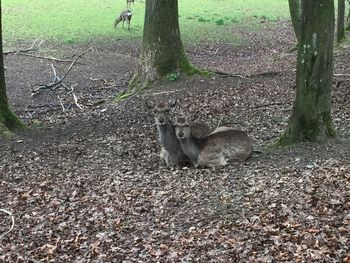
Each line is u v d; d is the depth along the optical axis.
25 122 15.51
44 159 11.22
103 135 12.90
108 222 7.59
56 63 23.33
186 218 7.42
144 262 6.28
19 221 8.04
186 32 29.70
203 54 25.41
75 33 29.00
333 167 8.59
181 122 9.11
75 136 13.09
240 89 16.19
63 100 18.58
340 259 5.81
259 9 36.22
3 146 12.47
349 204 7.16
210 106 14.51
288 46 26.12
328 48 9.48
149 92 16.70
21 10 34.66
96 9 35.09
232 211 7.46
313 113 9.75
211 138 9.48
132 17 33.06
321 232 6.45
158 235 7.01
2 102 13.70
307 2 9.31
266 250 6.20
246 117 13.12
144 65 17.41
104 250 6.75
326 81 9.65
